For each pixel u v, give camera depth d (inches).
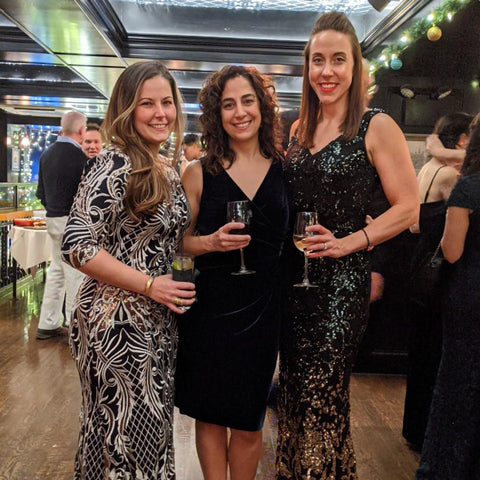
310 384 81.4
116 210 68.2
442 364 93.6
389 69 176.9
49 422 130.4
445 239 90.1
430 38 152.8
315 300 80.6
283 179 85.1
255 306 82.9
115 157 69.6
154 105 72.8
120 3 258.1
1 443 119.3
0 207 283.3
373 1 171.9
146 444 68.6
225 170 84.4
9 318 231.1
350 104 78.6
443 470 92.4
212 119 84.1
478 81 174.4
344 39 76.6
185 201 77.0
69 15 195.9
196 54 263.0
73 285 197.6
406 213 76.4
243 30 264.7
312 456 81.1
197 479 105.8
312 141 82.3
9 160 482.9
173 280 70.2
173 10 261.0
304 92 82.8
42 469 108.0
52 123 481.1
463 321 89.5
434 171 128.6
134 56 261.0
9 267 294.5
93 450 69.6
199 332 83.3
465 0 138.9
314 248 73.4
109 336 68.9
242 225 76.2
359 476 107.8
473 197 86.8
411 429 119.6
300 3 252.8
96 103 395.9
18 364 172.9
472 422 89.4
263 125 85.1
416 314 117.8
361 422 134.0
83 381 71.4
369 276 81.9
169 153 80.1
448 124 129.2
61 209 195.3
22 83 371.6
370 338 169.9
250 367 83.0
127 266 68.9
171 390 75.0
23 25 209.2
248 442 87.4
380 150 76.7
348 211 78.7
